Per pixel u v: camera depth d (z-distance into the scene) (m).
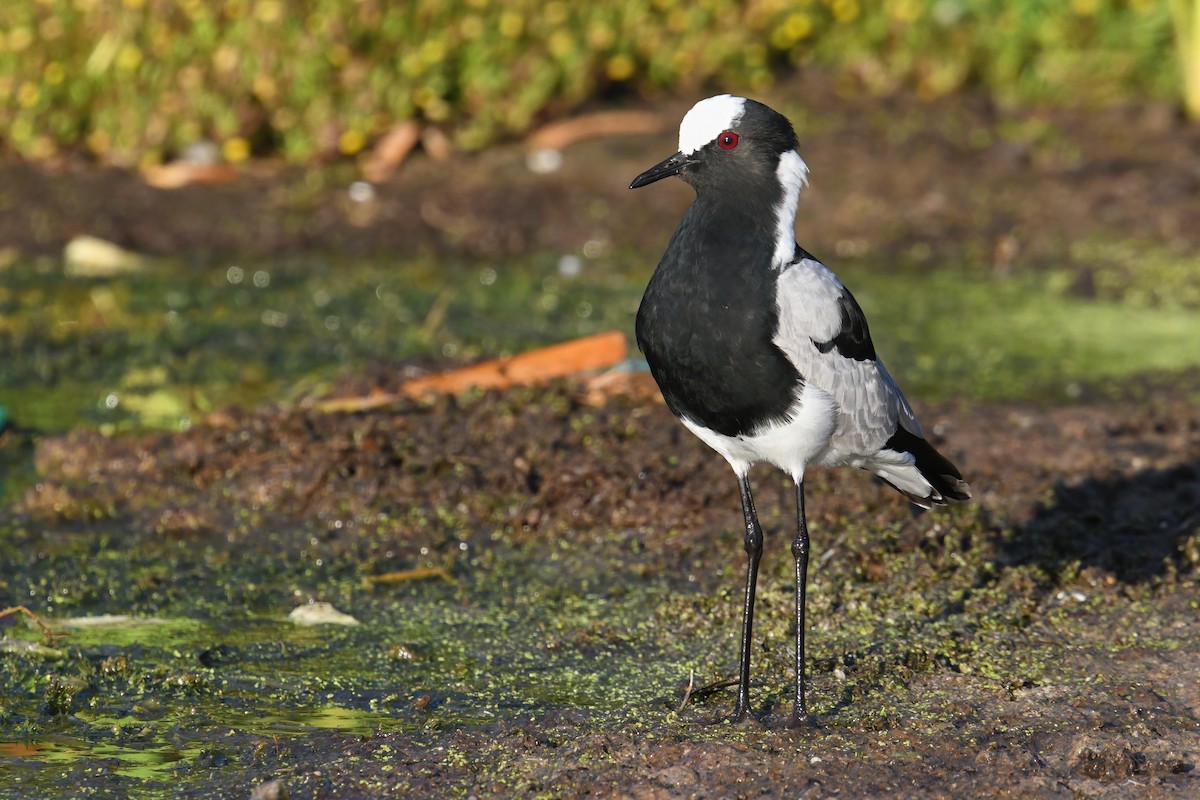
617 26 22.44
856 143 21.91
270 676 8.94
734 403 8.02
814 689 8.50
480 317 16.70
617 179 20.86
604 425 12.16
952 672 8.63
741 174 8.05
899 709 8.17
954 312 17.08
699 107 8.13
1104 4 23.67
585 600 10.04
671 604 9.77
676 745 7.62
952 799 7.06
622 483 11.37
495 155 21.52
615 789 7.20
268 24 20.75
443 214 19.97
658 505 11.23
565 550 10.88
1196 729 7.83
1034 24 23.73
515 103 21.70
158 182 20.52
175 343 15.70
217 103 20.88
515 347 15.54
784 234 8.06
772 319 7.87
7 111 21.02
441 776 7.48
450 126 21.81
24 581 10.34
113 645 9.34
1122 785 7.19
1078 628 9.27
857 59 23.84
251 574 10.55
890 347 15.74
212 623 9.73
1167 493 11.50
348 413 12.69
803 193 20.62
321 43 20.84
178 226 19.42
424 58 21.12
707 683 8.62
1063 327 16.53
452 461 11.86
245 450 12.14
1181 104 23.20
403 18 21.19
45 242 18.89
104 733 8.20
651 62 22.88
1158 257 18.72
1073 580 9.91
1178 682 8.45
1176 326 16.56
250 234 19.31
